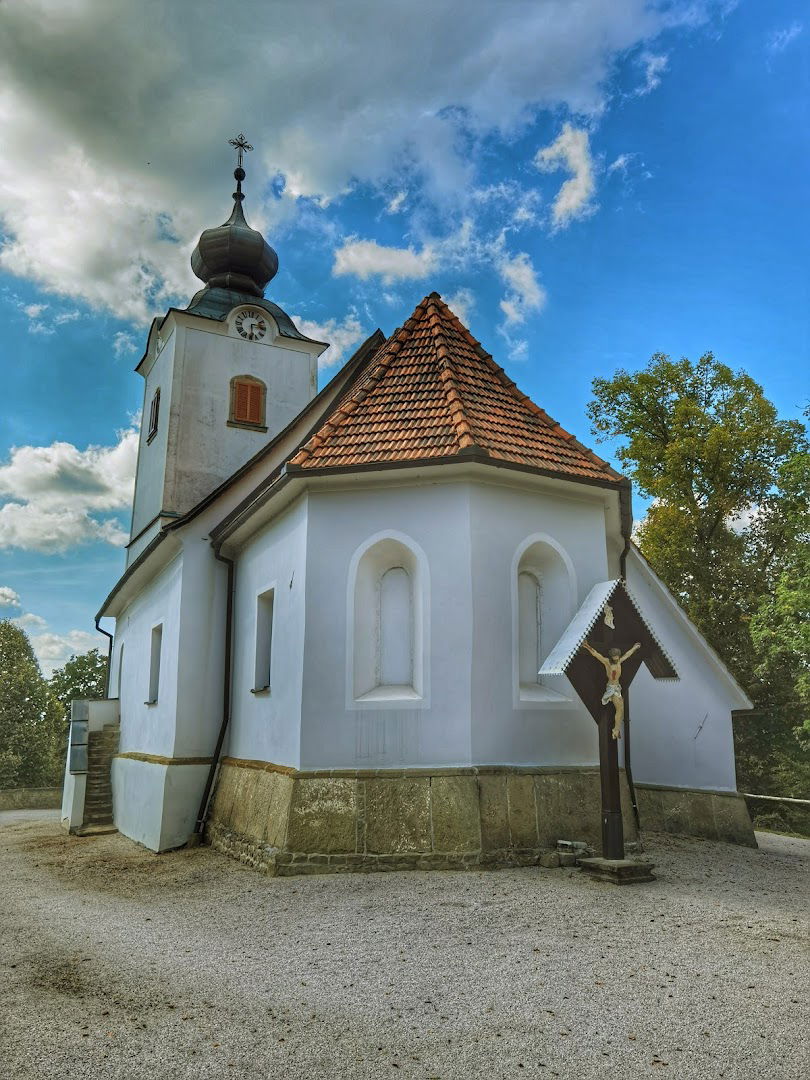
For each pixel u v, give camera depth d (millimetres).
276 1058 4484
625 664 9203
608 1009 5031
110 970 6172
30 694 48594
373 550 10523
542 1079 4195
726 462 25406
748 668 24688
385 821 9328
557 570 10867
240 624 13734
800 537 24234
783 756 24172
